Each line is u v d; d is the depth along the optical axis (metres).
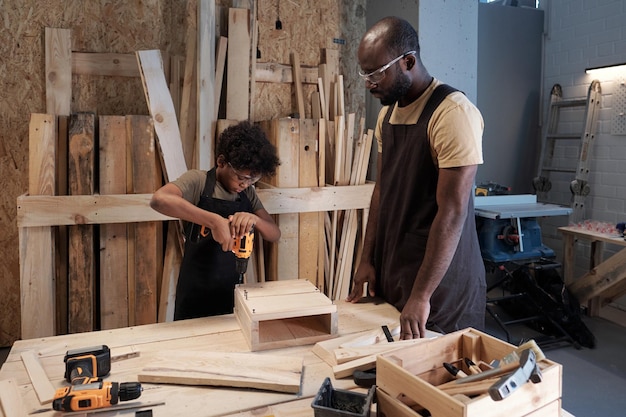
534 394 0.87
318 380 1.13
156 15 2.83
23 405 1.01
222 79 2.73
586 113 4.02
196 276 1.79
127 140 2.22
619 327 3.63
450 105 1.39
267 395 1.07
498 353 1.03
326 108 3.07
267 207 2.36
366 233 1.78
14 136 2.79
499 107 4.41
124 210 2.20
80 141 2.17
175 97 2.80
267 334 1.34
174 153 2.30
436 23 2.90
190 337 1.35
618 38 3.85
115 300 2.28
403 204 1.54
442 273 1.38
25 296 2.15
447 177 1.38
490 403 0.81
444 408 0.82
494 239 3.38
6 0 2.69
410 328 1.34
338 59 3.22
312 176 2.47
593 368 2.99
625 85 3.81
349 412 0.88
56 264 2.27
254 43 2.77
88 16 2.76
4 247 2.88
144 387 1.09
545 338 3.33
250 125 1.75
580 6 4.14
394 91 1.46
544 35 4.48
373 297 1.71
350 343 1.28
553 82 4.43
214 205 1.73
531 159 4.59
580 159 4.06
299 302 1.36
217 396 1.06
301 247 2.50
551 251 3.46
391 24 1.42
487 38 4.28
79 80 2.77
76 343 1.31
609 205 4.02
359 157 2.58
